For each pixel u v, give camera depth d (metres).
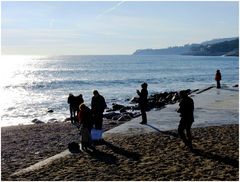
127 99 45.84
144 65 190.88
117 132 17.44
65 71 137.12
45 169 11.94
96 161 12.66
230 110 24.25
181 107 14.13
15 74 121.31
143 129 18.05
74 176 11.05
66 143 17.00
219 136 15.90
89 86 71.00
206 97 32.41
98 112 15.97
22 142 17.45
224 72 121.19
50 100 47.75
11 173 11.90
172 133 16.86
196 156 12.76
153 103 33.97
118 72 126.44
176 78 93.62
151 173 11.05
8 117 33.75
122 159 12.77
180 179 10.38
